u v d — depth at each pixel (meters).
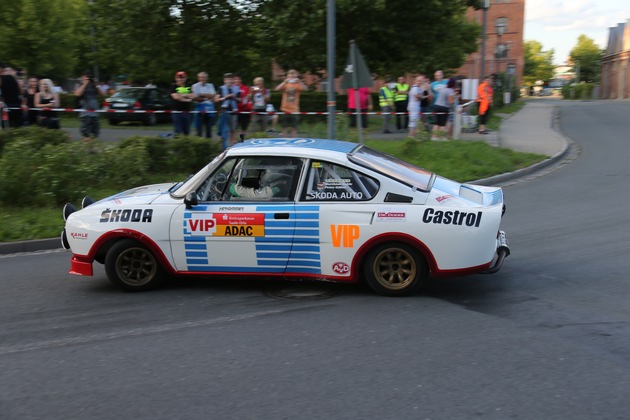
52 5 27.39
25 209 9.91
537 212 10.04
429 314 5.45
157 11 24.94
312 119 23.28
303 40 23.92
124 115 23.03
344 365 4.42
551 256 7.35
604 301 5.75
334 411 3.76
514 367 4.34
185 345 4.86
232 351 4.72
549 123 25.69
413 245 5.74
